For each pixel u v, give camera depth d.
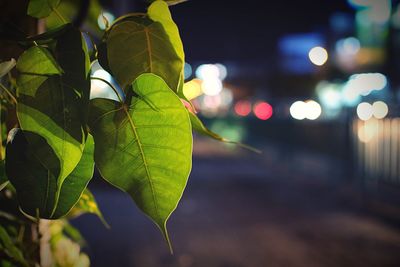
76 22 0.94
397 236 7.27
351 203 9.25
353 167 10.04
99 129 0.56
